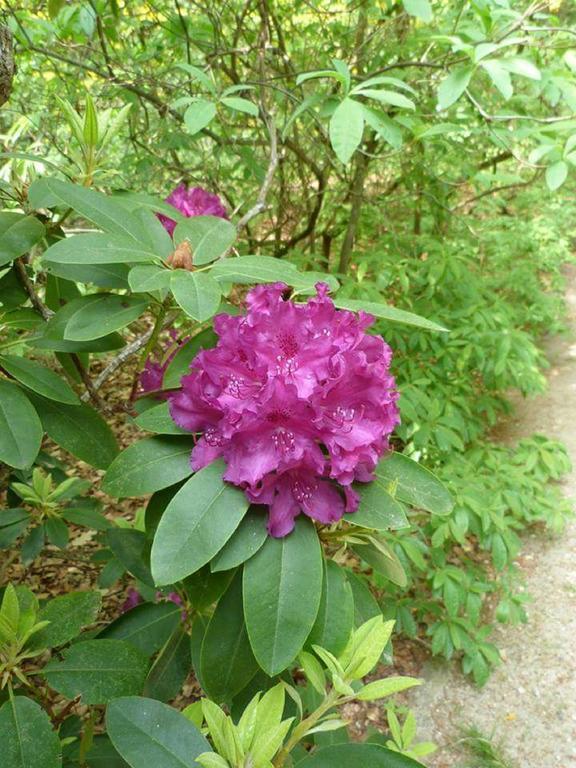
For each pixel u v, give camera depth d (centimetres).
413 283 169
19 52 124
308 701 58
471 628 125
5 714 40
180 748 35
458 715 123
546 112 156
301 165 167
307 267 162
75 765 52
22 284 57
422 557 129
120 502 159
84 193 47
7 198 57
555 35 106
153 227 51
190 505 41
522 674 131
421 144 154
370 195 179
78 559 94
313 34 146
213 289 42
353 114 76
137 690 46
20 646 43
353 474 43
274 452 41
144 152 150
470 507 125
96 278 50
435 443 145
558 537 162
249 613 41
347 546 51
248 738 31
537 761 116
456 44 81
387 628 34
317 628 44
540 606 145
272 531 42
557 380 218
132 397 60
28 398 52
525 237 201
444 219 195
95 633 65
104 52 121
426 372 158
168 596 72
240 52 126
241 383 43
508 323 166
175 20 139
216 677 48
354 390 43
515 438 192
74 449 53
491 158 174
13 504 83
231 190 161
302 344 42
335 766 35
